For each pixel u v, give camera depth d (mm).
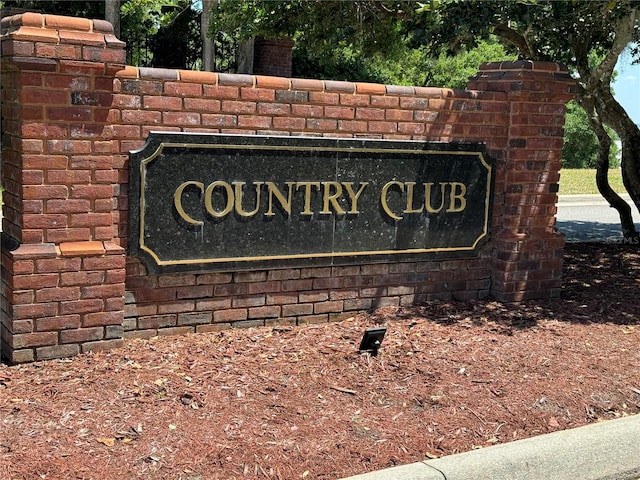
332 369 5160
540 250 6949
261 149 5617
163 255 5383
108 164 5117
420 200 6395
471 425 4562
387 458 4105
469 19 7613
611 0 7438
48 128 4898
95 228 5125
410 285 6555
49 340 5039
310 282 6062
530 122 6723
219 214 5539
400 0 8961
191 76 5363
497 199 6824
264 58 17469
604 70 9250
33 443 3969
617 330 6348
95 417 4289
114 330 5246
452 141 6496
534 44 9414
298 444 4152
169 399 4559
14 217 5105
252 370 5051
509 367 5406
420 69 23984
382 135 6176
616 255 9617
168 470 3812
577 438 4379
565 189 20156
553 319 6512
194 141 5367
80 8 18000
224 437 4164
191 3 17641
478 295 6902
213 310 5711
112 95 5074
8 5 17578
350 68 21141
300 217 5859
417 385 5023
